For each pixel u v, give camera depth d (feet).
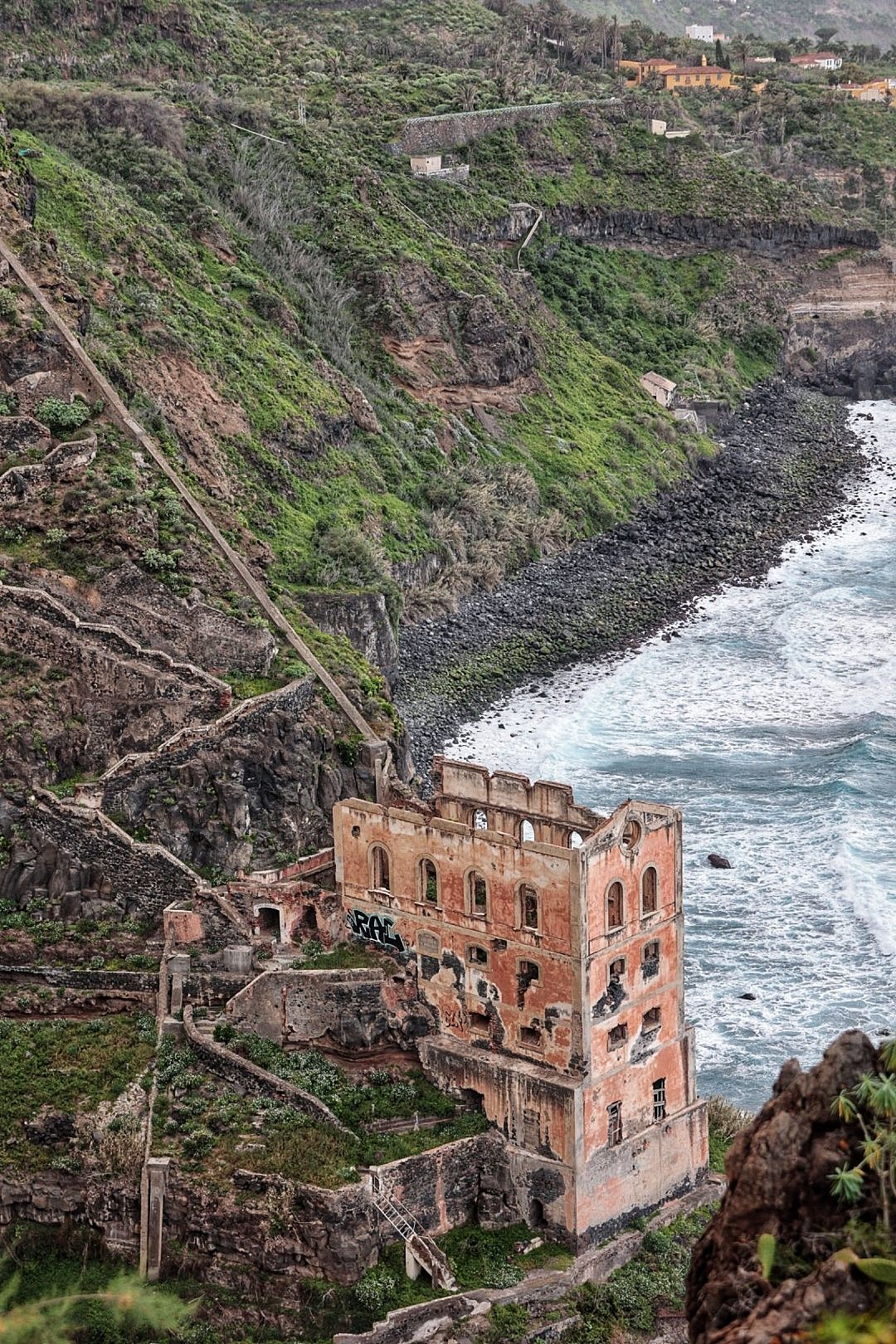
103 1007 272.10
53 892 285.02
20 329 352.90
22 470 330.54
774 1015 302.86
